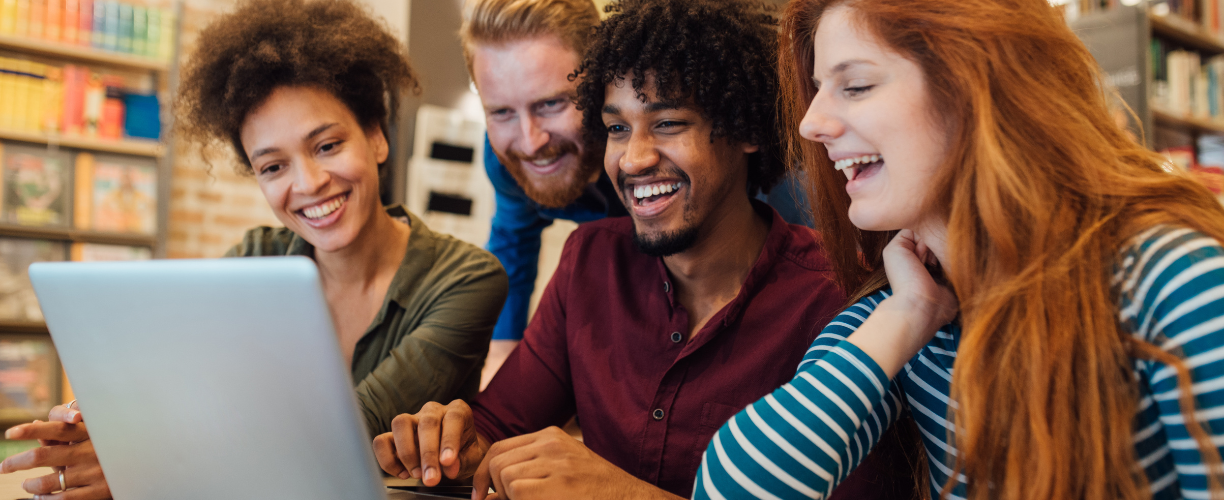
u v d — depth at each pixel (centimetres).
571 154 152
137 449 72
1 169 292
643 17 100
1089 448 62
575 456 81
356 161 120
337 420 62
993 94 68
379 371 115
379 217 128
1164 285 60
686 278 109
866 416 71
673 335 107
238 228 359
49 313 68
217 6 352
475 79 154
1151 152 73
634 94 101
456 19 328
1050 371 63
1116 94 80
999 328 68
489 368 186
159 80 334
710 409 103
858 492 96
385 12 330
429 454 89
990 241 69
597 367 113
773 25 108
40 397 287
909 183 71
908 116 70
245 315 60
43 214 298
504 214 196
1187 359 58
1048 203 67
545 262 350
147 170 319
